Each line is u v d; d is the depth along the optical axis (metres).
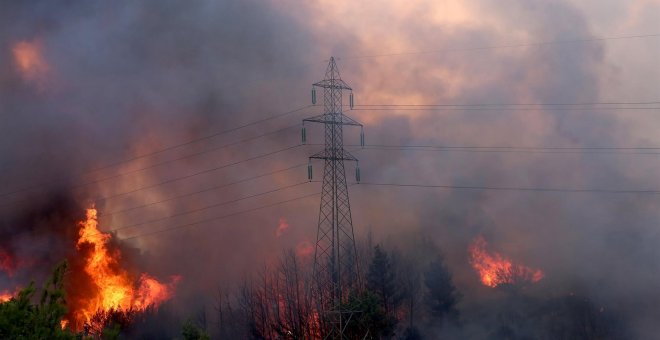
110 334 12.80
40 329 11.77
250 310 60.22
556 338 56.44
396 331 56.38
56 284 12.66
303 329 56.50
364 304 46.16
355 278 56.53
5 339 11.41
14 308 11.70
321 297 53.59
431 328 58.88
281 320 59.16
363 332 45.69
